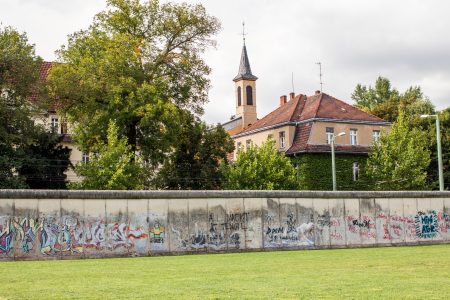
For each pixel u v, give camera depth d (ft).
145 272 61.77
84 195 94.12
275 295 40.50
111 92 155.43
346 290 42.98
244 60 371.15
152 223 98.78
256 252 103.50
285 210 109.50
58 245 91.76
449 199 127.75
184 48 173.68
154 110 153.38
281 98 274.77
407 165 185.26
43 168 163.63
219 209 103.91
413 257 81.10
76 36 166.20
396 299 37.99
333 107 226.58
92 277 56.24
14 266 73.72
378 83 336.49
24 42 159.12
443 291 42.16
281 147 229.04
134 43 162.81
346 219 115.34
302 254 93.71
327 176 213.66
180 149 191.62
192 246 101.14
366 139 224.12
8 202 89.35
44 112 170.09
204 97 177.99
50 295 41.83
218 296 40.24
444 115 232.53
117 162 145.38
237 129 357.00
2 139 151.53
